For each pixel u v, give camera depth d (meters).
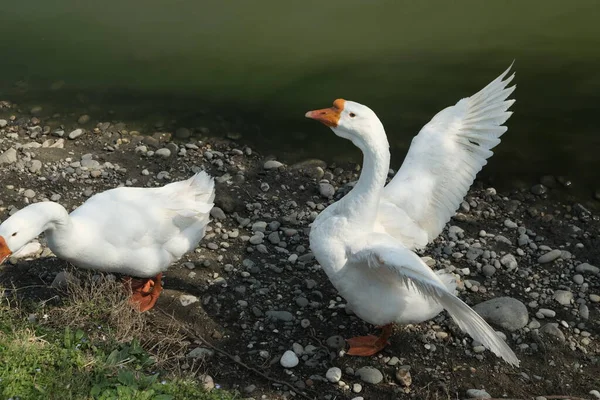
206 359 3.55
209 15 5.62
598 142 4.54
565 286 3.86
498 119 3.60
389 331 3.59
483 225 4.15
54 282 3.73
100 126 4.62
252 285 3.82
